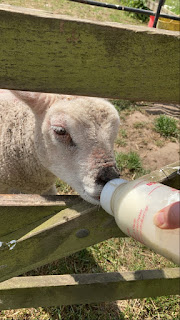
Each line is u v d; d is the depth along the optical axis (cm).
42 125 59
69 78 26
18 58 25
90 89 27
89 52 25
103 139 54
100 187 51
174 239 29
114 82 27
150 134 145
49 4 286
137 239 32
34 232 37
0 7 22
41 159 64
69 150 56
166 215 27
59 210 39
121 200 33
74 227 38
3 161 69
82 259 85
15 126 66
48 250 39
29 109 64
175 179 41
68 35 24
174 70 26
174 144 141
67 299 53
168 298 77
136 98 28
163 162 128
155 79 27
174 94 28
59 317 71
